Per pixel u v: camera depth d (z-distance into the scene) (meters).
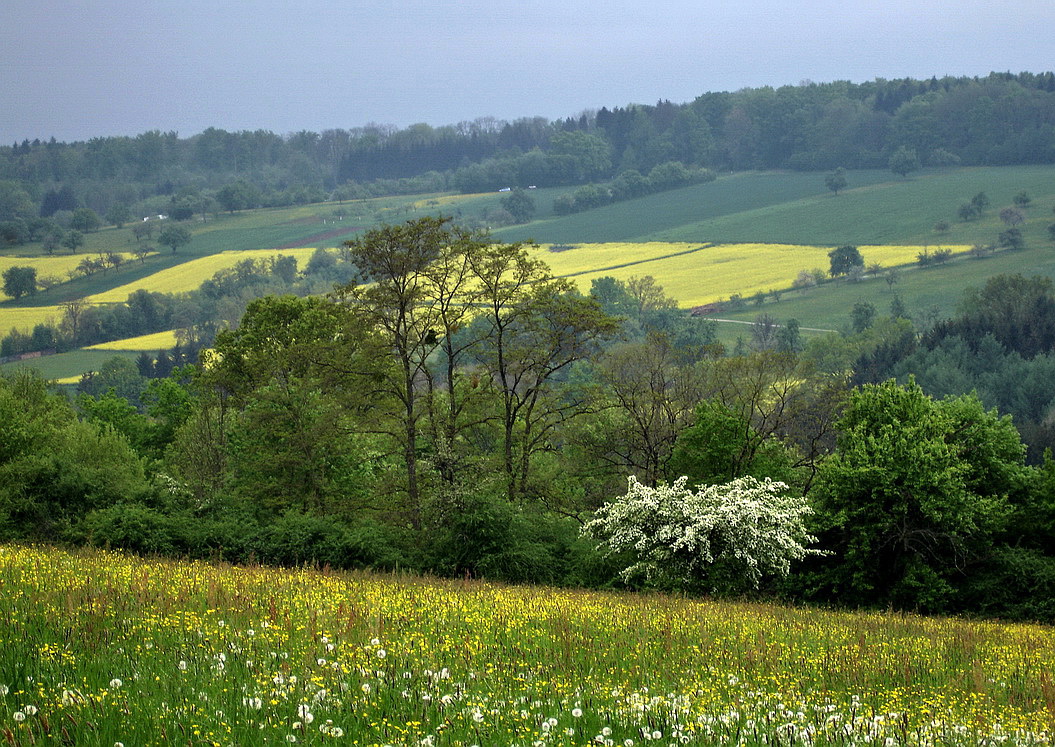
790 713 11.83
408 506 48.59
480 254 52.22
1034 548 42.53
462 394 53.12
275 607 15.91
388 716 10.48
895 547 39.19
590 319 53.38
